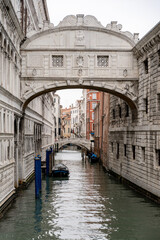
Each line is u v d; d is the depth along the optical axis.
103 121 40.88
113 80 22.61
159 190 18.03
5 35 16.20
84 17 22.36
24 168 23.86
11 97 18.14
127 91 22.66
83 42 22.39
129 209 17.42
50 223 15.01
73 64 22.41
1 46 15.63
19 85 22.00
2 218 15.63
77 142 69.38
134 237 13.29
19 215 16.19
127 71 22.64
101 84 22.58
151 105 19.80
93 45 22.48
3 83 16.48
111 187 24.42
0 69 15.66
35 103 32.50
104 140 38.94
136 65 22.69
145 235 13.53
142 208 17.64
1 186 15.59
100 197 20.62
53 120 73.69
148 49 20.12
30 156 28.14
